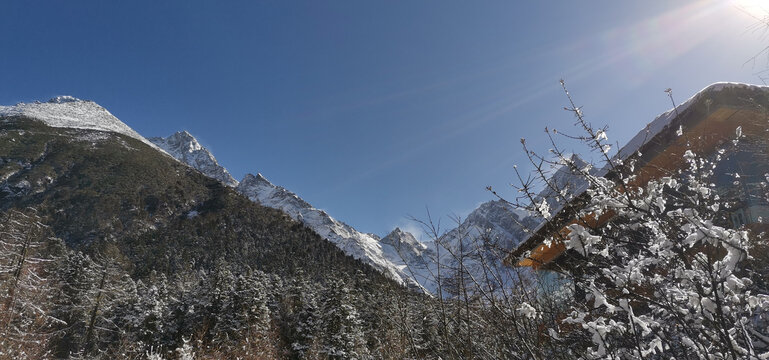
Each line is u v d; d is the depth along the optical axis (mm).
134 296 42844
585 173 2559
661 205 2232
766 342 1920
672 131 3754
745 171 3955
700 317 2029
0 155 132500
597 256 2529
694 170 3045
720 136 4148
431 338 2588
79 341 36406
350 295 28453
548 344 2500
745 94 3834
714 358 1921
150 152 171875
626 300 1908
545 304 2637
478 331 2594
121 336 34781
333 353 27391
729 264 1800
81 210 115125
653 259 2287
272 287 42781
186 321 36344
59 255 48188
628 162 2943
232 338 31656
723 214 2717
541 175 2582
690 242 1901
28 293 25875
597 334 1939
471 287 2568
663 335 2184
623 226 2617
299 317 35156
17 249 26016
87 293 38906
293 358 31516
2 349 22312
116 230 109938
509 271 2623
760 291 2396
